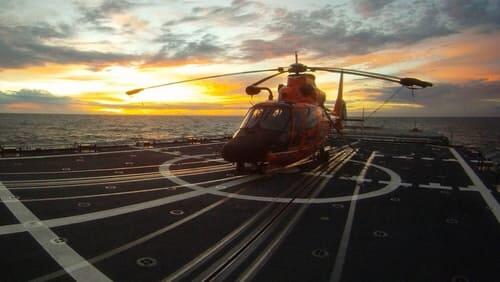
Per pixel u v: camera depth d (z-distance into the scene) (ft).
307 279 15.97
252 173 42.60
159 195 31.24
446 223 24.63
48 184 34.27
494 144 233.96
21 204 27.27
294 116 44.01
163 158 53.57
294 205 28.91
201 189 33.96
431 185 36.88
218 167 46.55
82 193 31.19
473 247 20.33
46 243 19.71
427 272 16.99
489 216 26.40
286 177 40.93
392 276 16.48
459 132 401.70
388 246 20.25
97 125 456.45
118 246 19.47
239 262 17.72
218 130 310.45
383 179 40.04
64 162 47.29
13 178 36.42
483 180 39.63
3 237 20.49
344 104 80.23
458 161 54.60
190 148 67.92
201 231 22.20
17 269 16.49
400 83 39.86
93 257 17.95
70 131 309.22
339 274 16.56
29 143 190.39
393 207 28.60
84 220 23.82
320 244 20.35
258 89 53.21
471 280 16.25
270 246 19.94
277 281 15.71
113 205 27.63
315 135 48.24
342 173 43.86
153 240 20.48
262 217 25.46
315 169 46.88
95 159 50.80
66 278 15.70
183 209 27.07
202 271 16.62
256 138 39.83
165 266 17.08
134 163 48.11
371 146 77.05
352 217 25.77
